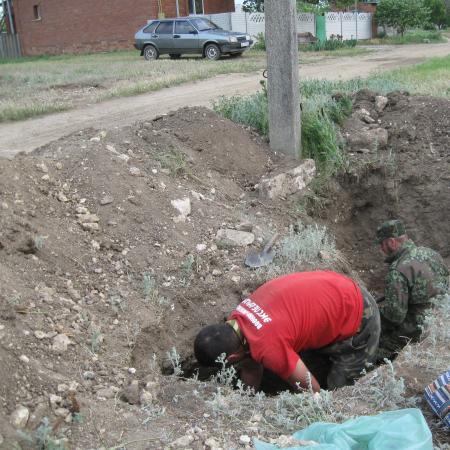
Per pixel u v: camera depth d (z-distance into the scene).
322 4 36.56
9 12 34.41
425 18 36.00
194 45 21.44
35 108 12.02
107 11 29.77
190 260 4.57
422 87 10.46
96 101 13.12
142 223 4.85
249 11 32.09
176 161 5.94
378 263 6.74
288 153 6.79
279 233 5.43
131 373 3.47
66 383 3.16
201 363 3.53
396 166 7.02
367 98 8.00
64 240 4.40
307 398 3.21
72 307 3.79
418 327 4.46
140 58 23.47
